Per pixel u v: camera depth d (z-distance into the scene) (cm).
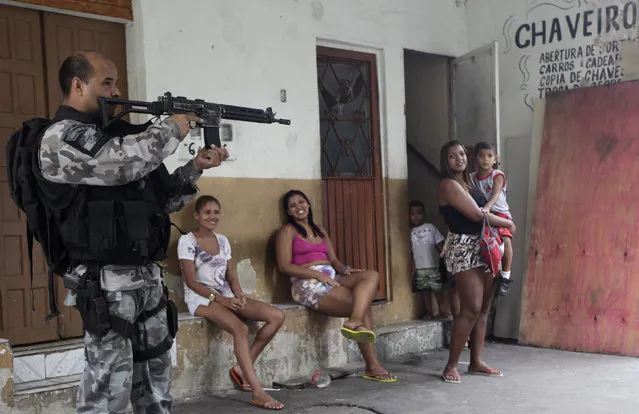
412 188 671
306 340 475
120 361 229
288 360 464
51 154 213
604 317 522
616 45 560
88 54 237
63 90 237
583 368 474
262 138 488
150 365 247
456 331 448
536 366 485
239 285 451
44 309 408
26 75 405
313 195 518
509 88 622
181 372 417
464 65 620
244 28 481
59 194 220
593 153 551
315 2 525
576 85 583
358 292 450
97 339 228
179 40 448
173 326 252
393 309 568
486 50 595
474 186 472
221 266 435
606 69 566
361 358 515
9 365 338
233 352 441
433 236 570
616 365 480
